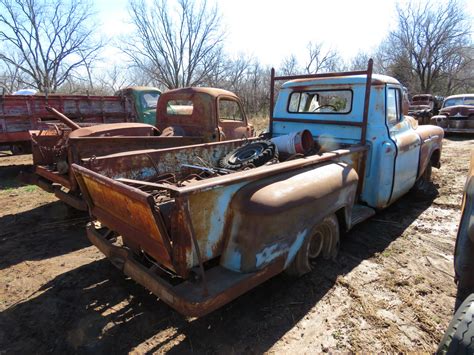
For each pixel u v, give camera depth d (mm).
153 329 2633
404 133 4621
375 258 3658
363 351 2383
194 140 5449
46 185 5047
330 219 3250
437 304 2895
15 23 26688
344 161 3668
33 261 3787
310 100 4719
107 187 2619
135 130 5430
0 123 7266
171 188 2164
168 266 2365
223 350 2402
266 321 2689
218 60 27750
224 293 2268
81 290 3189
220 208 2422
